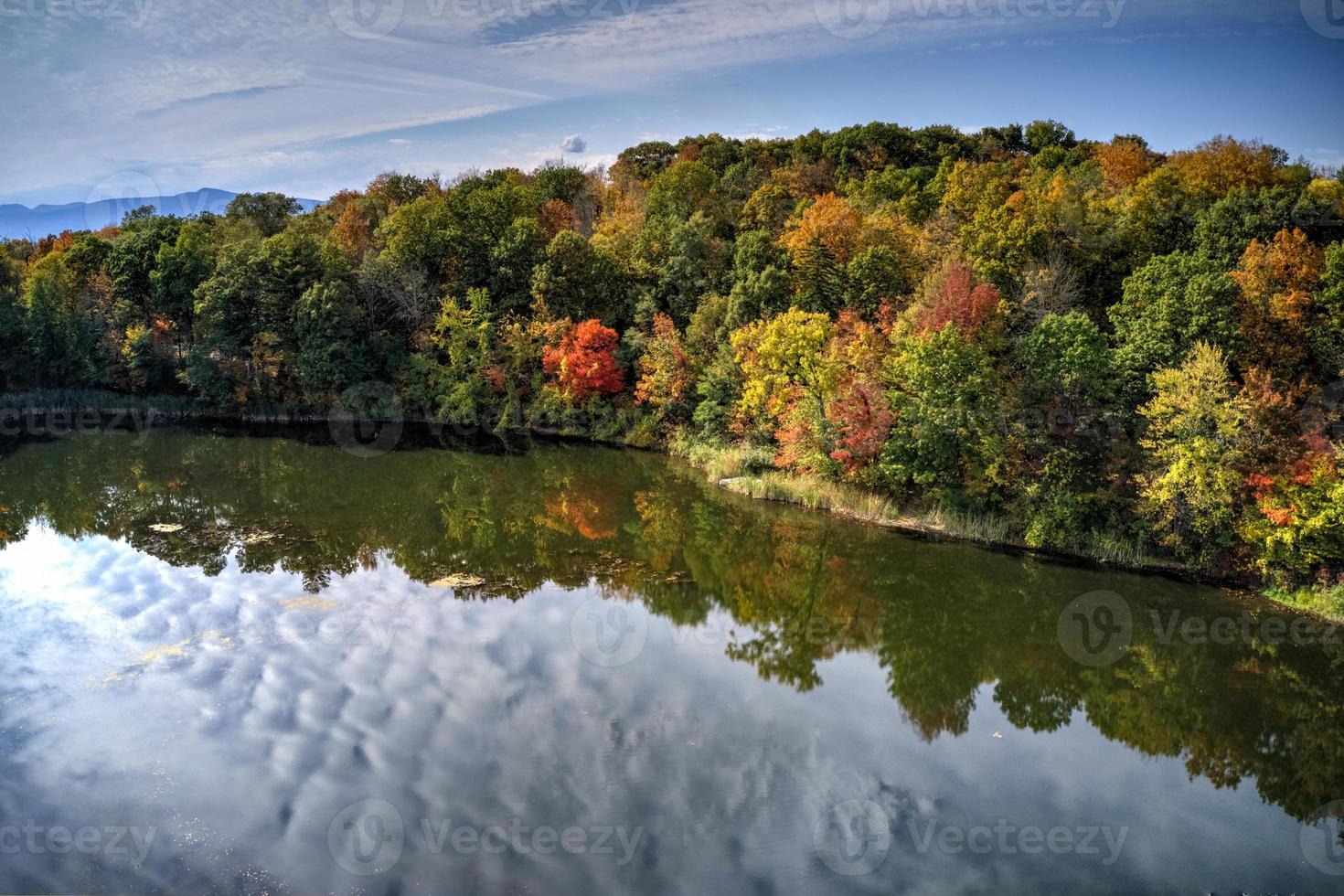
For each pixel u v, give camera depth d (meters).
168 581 29.41
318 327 56.75
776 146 93.44
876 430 38.25
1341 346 33.94
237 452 51.44
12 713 20.25
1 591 28.27
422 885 15.01
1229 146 50.47
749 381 45.69
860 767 19.77
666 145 102.12
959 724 22.20
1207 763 20.80
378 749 19.28
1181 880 16.17
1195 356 32.56
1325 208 39.25
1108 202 46.06
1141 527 33.00
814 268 49.50
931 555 34.53
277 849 15.80
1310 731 22.30
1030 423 34.69
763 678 24.20
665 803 17.80
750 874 15.73
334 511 39.34
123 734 19.47
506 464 49.84
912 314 39.62
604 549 35.03
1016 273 42.41
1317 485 28.41
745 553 34.94
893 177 71.25
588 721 21.06
